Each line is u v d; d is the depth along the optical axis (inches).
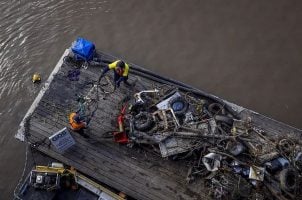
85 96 569.3
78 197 505.0
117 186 507.2
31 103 634.2
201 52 664.4
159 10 706.2
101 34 689.0
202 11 701.3
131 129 526.0
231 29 681.6
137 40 680.4
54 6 717.9
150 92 558.9
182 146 512.4
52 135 516.7
